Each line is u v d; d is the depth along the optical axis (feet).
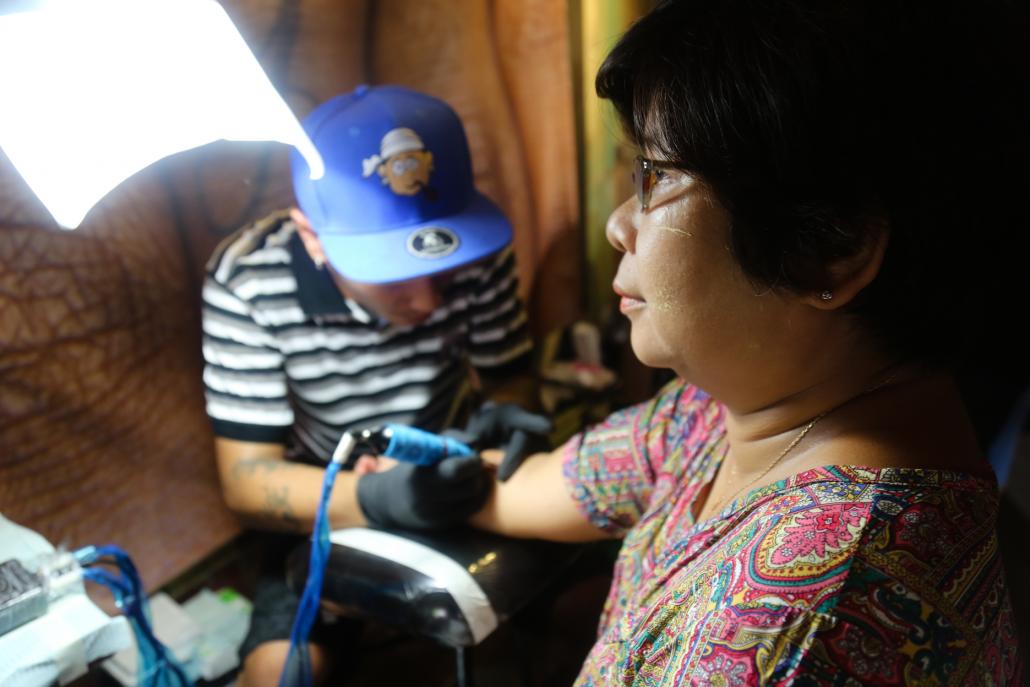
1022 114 1.69
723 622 1.71
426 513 3.44
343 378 4.50
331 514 3.88
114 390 4.66
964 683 1.63
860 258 1.71
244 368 4.28
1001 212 1.73
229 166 4.91
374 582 3.34
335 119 3.75
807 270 1.74
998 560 1.77
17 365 4.15
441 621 3.24
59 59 2.09
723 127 1.62
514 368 5.29
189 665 4.57
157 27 2.21
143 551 5.11
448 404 4.96
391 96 3.87
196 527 5.44
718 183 1.69
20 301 4.09
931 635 1.59
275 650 4.22
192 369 5.15
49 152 2.16
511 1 5.82
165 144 2.30
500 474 3.55
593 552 4.44
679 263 1.86
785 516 1.79
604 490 3.14
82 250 4.30
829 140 1.57
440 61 5.62
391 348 4.51
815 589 1.61
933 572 1.63
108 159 2.22
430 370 4.68
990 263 1.79
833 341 1.90
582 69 6.32
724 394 2.09
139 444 4.91
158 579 5.26
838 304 1.76
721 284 1.85
